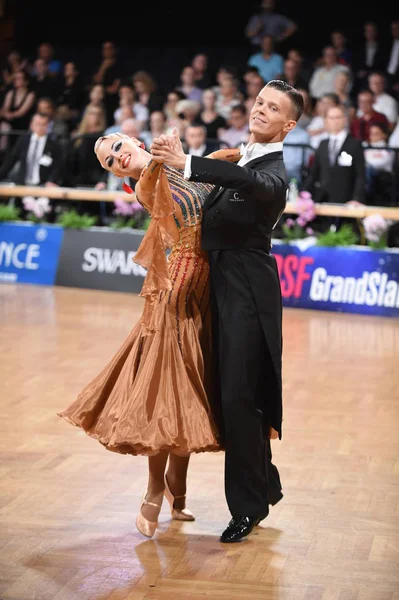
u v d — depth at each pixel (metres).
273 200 4.29
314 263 11.67
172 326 4.45
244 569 4.15
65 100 15.25
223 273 4.43
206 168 4.08
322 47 15.23
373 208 11.56
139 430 4.24
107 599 3.83
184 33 16.20
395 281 11.26
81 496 5.00
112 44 15.44
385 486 5.31
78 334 9.49
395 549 4.41
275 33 14.94
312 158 12.52
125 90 14.19
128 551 4.33
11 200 14.01
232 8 15.88
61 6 16.67
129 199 12.84
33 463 5.51
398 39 13.86
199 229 4.47
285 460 5.75
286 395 7.38
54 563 4.16
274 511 4.89
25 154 13.84
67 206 13.92
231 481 4.48
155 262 4.30
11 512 4.74
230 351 4.39
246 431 4.42
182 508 4.78
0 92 15.57
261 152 4.43
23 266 13.35
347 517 4.81
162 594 3.89
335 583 4.02
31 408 6.70
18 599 3.80
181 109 13.52
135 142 4.68
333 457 5.83
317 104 13.18
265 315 4.42
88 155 13.84
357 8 15.04
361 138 12.62
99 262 12.80
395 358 8.93
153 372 4.36
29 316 10.52
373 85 13.02
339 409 7.00
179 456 4.68
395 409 7.05
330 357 8.88
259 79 13.39
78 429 6.23
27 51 17.09
